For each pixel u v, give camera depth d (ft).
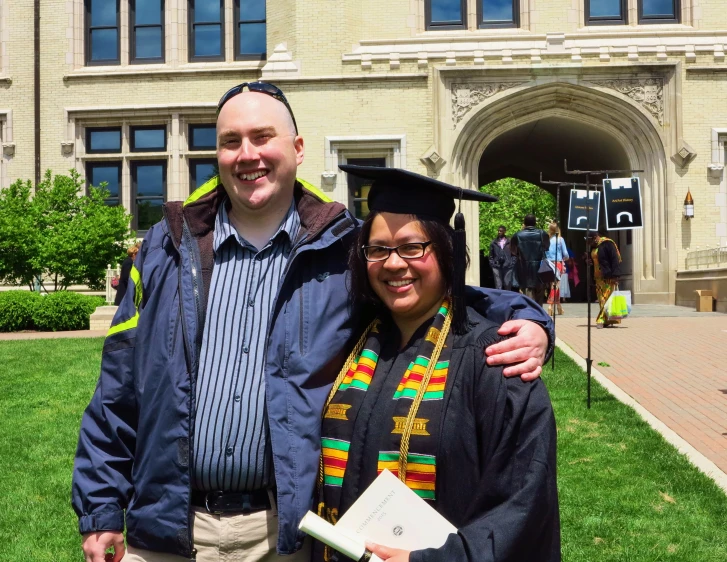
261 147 7.61
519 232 46.06
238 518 7.28
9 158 70.44
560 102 60.64
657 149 59.98
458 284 6.66
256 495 7.34
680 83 59.16
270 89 7.98
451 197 7.16
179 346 7.38
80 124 69.72
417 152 59.82
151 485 7.27
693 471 16.84
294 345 7.24
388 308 7.14
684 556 12.79
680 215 59.72
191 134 69.46
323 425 7.03
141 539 7.29
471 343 6.45
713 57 59.67
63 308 50.96
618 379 27.71
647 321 46.88
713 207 59.67
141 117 69.00
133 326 7.66
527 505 5.55
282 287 7.43
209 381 7.34
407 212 6.75
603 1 62.69
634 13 62.08
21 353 34.71
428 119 59.88
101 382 7.70
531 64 59.36
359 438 6.51
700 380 27.22
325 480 6.79
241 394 7.27
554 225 55.01
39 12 70.18
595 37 60.34
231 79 68.28
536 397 6.00
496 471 5.82
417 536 5.85
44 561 13.10
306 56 60.34
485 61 59.62
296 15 60.59
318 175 59.98
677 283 59.67
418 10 61.87
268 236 7.95
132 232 58.54
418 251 6.67
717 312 52.47
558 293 54.34
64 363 31.83
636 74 59.57
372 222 6.89
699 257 57.57
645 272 60.85
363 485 6.37
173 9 69.10
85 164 70.38
